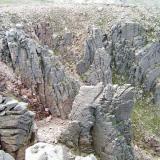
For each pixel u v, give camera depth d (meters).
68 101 62.56
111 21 86.25
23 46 63.31
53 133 53.41
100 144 52.22
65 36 82.19
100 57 79.88
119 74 83.62
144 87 84.75
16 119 43.62
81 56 80.19
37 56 63.16
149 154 68.19
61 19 84.88
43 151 33.03
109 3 98.31
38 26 81.31
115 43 84.06
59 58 79.31
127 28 84.81
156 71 86.50
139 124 73.94
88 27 83.94
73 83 65.62
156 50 87.00
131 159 54.44
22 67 62.38
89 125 51.84
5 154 33.38
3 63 62.59
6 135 43.31
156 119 78.88
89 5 91.56
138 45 85.25
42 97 61.66
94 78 78.62
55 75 62.72
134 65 84.25
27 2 95.31
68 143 50.66
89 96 53.88
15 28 72.44
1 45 64.25
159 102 84.50
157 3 117.56
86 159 33.16
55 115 60.66
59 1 101.62
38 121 57.94
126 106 53.91
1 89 57.38
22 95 59.00
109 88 54.09
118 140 51.91
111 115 52.34
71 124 50.97
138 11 92.38
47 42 81.38
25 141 44.53
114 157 51.50
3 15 78.81
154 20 90.94
